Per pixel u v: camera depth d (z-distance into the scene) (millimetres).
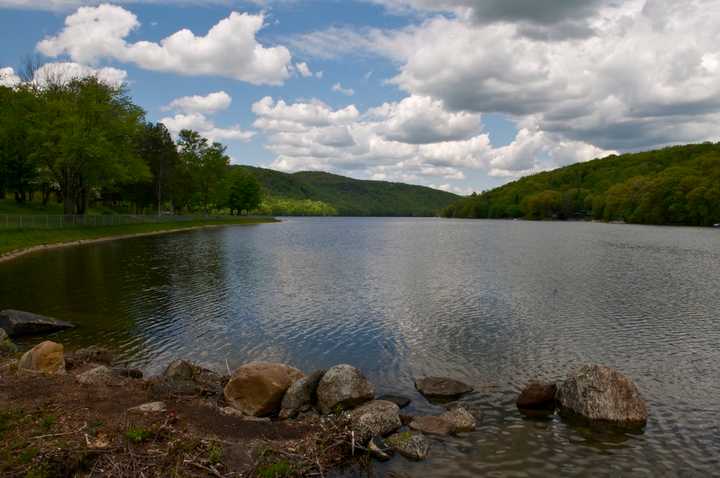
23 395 11570
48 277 32938
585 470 9945
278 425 11219
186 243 63812
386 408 11703
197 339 19125
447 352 17891
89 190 78000
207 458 9148
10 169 76375
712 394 14070
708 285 32000
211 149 122750
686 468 10086
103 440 9477
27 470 8281
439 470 9758
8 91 68562
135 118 71188
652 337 19750
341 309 24688
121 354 17141
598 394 12492
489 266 42969
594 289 30562
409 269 40719
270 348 18188
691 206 131750
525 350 18125
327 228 131125
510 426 11875
